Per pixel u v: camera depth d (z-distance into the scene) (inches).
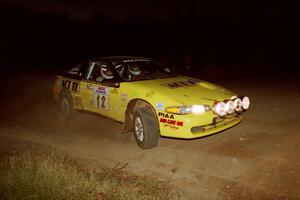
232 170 186.9
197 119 202.5
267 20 885.2
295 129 228.2
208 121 206.5
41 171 191.0
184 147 225.9
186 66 619.2
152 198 161.8
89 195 167.3
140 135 227.9
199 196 167.8
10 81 561.3
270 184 167.9
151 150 228.7
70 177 184.2
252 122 253.6
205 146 221.8
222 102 207.3
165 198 164.1
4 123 334.3
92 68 279.7
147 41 944.9
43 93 461.1
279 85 384.5
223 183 176.1
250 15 904.9
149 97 219.9
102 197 167.3
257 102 309.9
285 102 299.3
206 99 212.2
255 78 457.4
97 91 264.7
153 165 207.8
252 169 183.6
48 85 512.4
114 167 208.8
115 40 994.7
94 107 273.3
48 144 260.2
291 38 800.3
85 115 328.2
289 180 168.1
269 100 312.8
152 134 221.3
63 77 316.8
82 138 270.8
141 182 182.5
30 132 297.9
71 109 305.9
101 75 268.2
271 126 240.1
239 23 910.4
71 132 290.4
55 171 190.2
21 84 532.1
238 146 213.6
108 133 276.1
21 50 906.1
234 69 580.1
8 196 171.5
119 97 242.1
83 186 175.0
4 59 788.0
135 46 912.9
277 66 573.9
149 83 237.1
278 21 874.8
